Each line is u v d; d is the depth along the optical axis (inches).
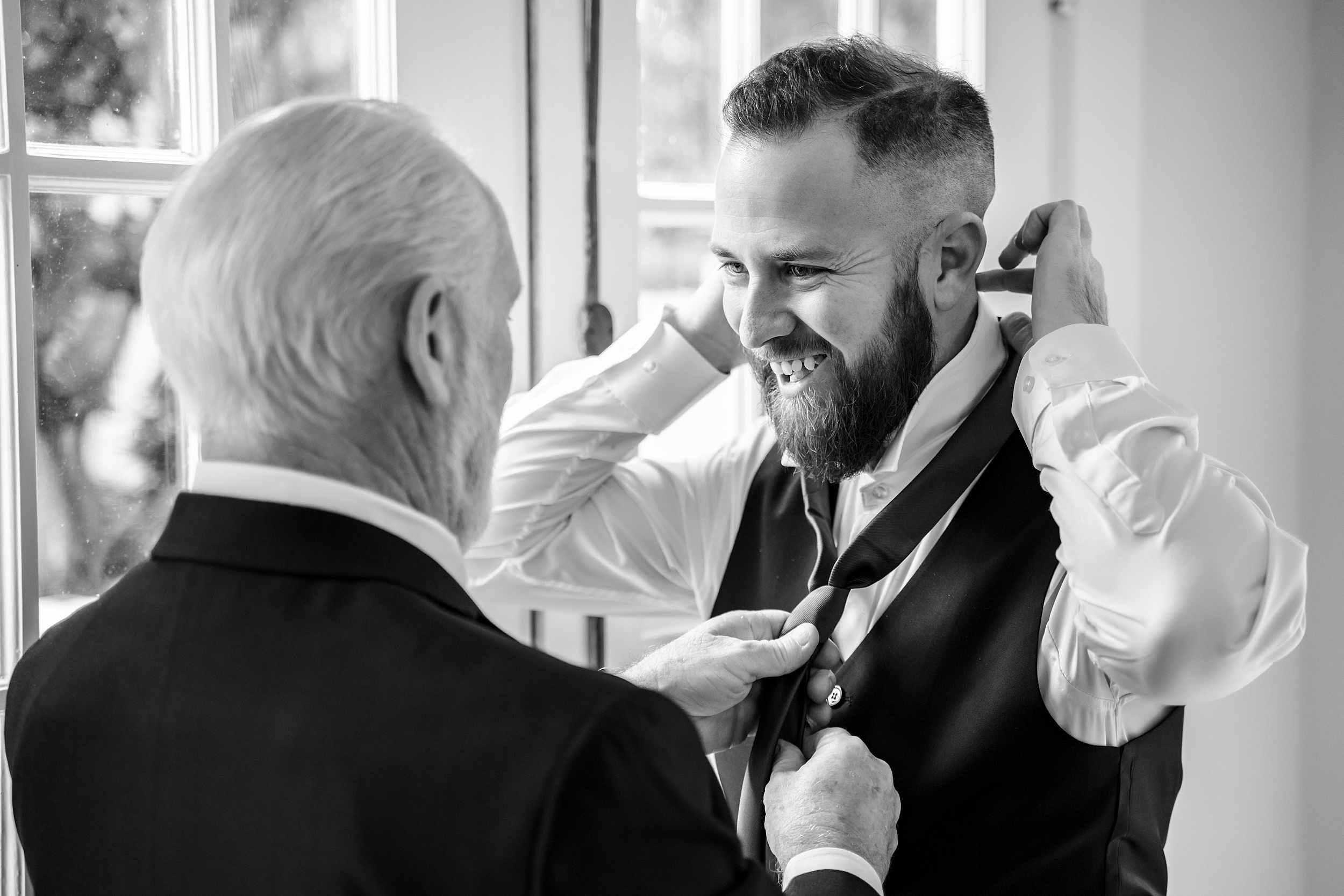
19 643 42.8
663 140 53.8
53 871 25.1
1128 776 34.7
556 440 44.4
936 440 37.9
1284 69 62.1
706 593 44.3
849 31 55.7
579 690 22.4
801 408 36.4
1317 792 65.2
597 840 21.2
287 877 22.3
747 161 34.2
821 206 33.4
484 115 48.9
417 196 24.5
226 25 44.2
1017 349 39.0
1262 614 31.6
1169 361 61.5
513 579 47.4
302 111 25.0
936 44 57.6
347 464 24.6
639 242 52.8
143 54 44.1
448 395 25.3
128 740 23.9
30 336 42.1
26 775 25.5
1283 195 62.8
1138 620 31.6
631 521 45.3
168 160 44.6
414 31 47.0
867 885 29.9
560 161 50.6
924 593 36.5
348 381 24.1
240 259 23.5
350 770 22.1
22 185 41.5
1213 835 63.6
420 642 23.0
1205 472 32.2
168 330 24.5
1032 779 34.5
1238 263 62.4
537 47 49.4
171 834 23.3
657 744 22.3
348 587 24.0
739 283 36.4
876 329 35.0
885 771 33.2
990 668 34.9
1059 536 35.6
